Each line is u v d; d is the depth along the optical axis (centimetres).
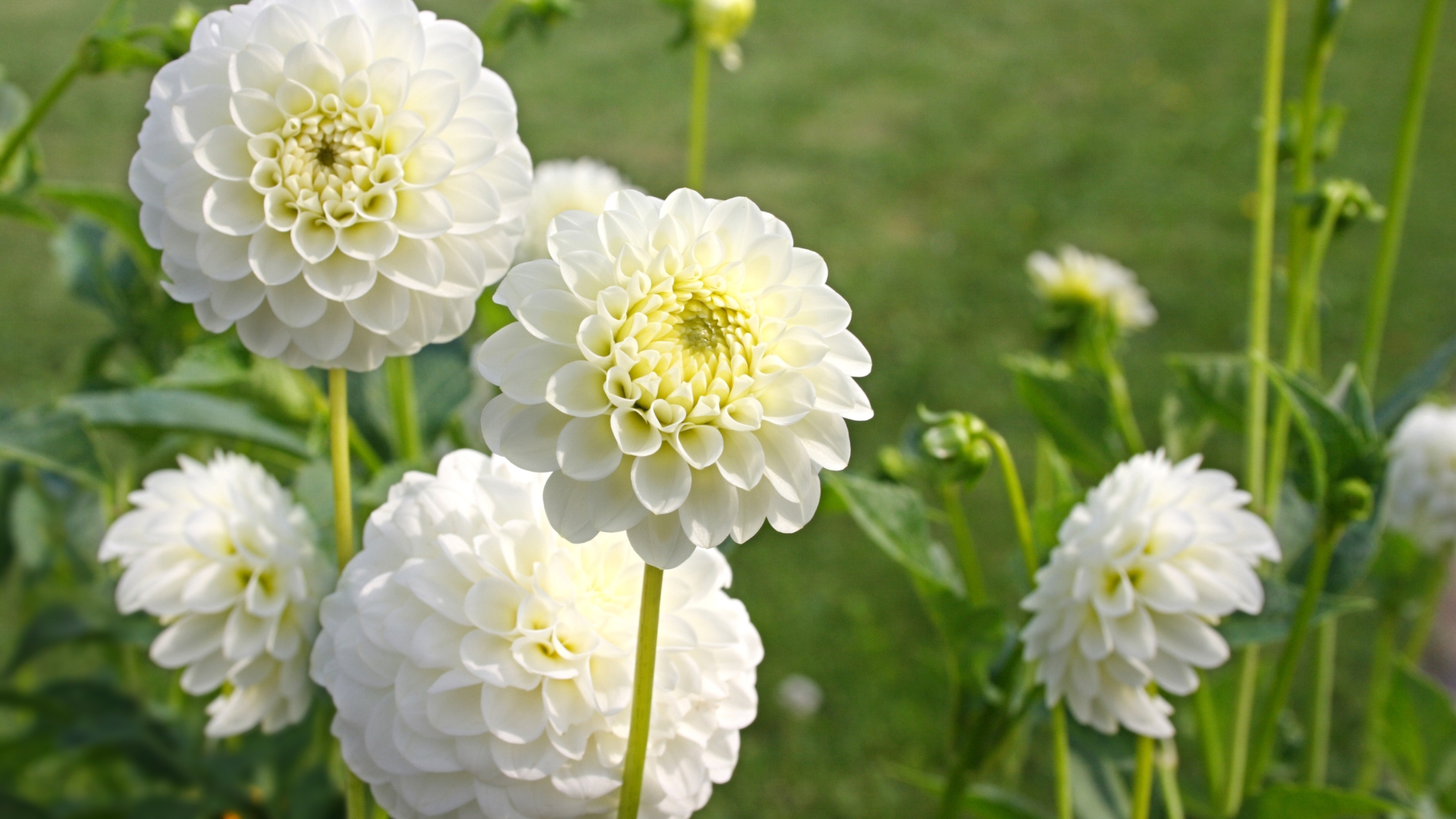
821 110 377
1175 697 87
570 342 65
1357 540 82
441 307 71
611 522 65
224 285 70
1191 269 280
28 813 96
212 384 84
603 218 66
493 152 70
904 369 246
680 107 375
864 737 166
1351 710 159
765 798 157
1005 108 379
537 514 70
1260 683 97
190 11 83
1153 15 458
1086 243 294
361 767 69
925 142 355
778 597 191
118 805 97
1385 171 312
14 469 96
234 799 93
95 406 83
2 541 98
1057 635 75
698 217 66
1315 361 93
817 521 209
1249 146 344
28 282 249
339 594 70
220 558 75
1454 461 97
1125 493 76
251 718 75
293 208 70
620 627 69
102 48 83
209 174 69
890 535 79
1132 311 104
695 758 69
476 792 68
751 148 347
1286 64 399
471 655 68
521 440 65
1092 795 86
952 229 304
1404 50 399
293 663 75
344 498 72
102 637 95
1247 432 86
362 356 71
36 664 131
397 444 87
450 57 71
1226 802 85
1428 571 98
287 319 69
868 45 440
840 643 182
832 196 319
